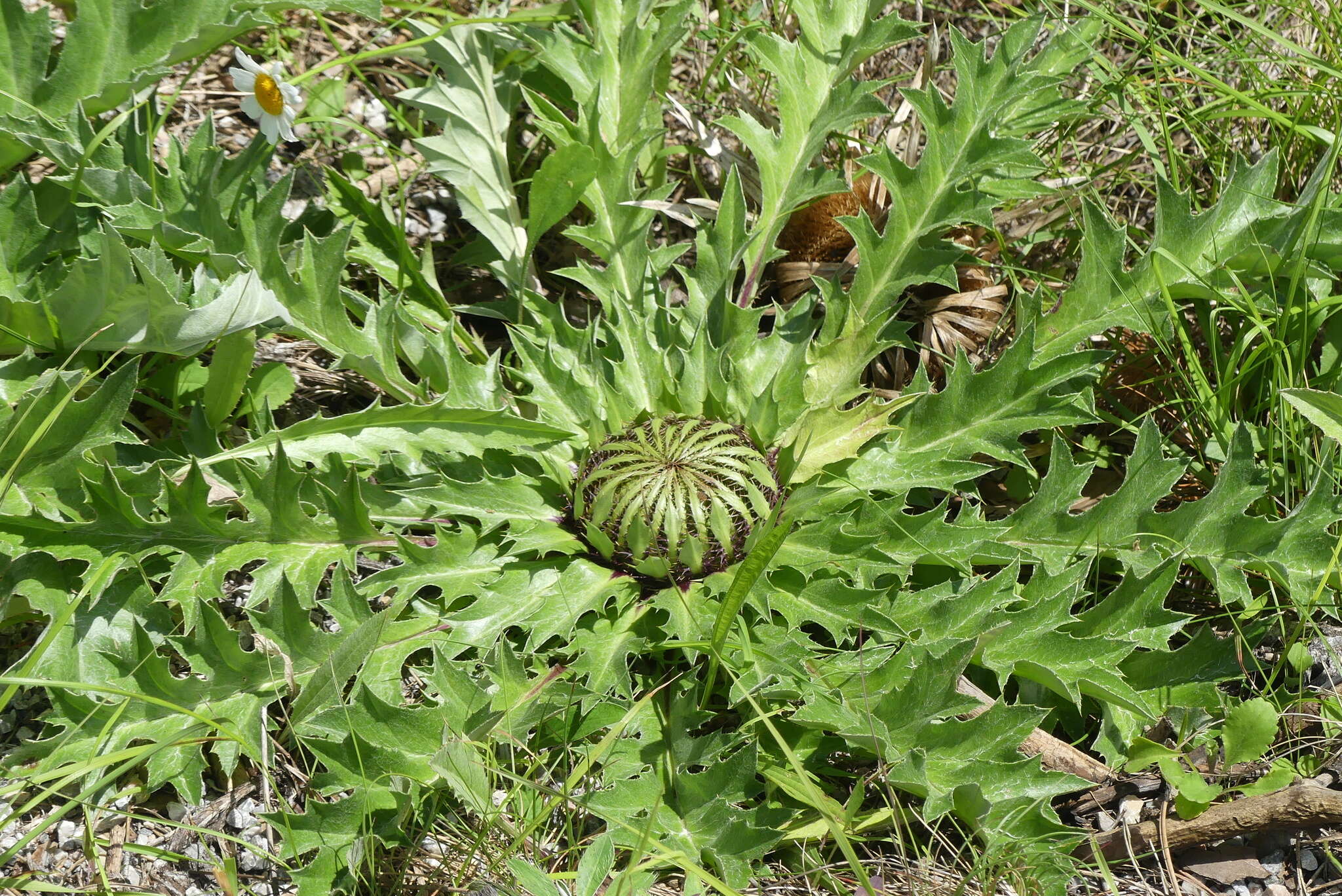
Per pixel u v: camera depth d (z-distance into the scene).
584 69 0.65
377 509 0.57
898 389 0.66
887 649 0.55
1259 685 0.59
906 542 0.57
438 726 0.52
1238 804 0.54
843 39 0.66
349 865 0.50
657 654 0.55
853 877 0.53
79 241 0.60
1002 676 0.55
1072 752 0.56
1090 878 0.54
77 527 0.53
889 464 0.59
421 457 0.57
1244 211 0.62
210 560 0.55
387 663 0.54
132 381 0.55
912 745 0.53
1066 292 0.62
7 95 0.59
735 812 0.51
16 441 0.54
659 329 0.62
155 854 0.52
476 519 0.59
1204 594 0.62
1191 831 0.54
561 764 0.55
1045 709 0.52
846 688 0.54
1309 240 0.61
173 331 0.56
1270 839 0.55
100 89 0.61
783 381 0.60
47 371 0.56
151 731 0.52
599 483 0.56
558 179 0.61
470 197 0.66
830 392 0.61
